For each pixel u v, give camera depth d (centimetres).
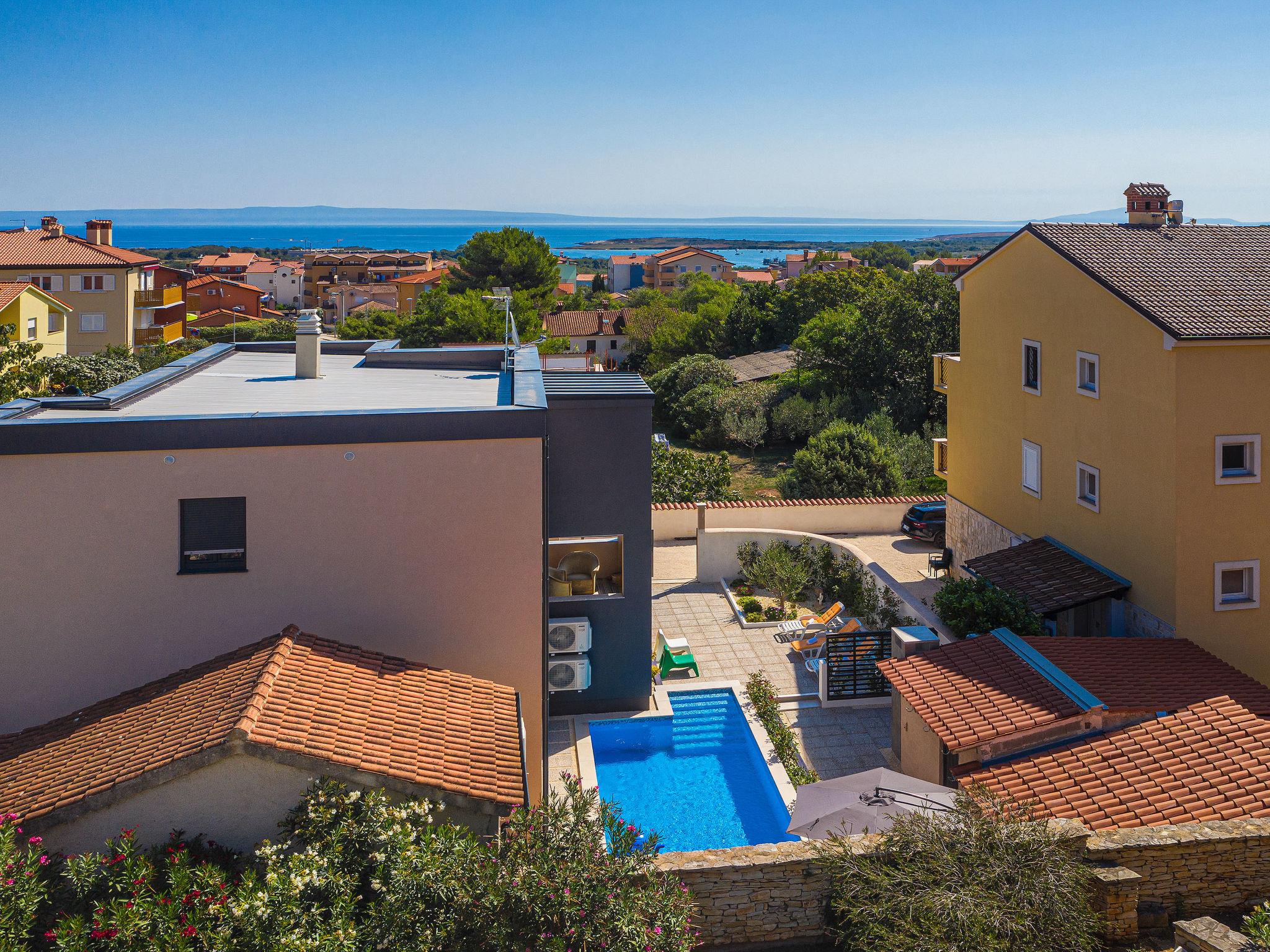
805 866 981
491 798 978
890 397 5153
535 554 1291
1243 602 1752
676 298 12469
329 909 814
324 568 1254
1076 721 1344
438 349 2083
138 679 1223
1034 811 1188
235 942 755
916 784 1196
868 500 3175
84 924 766
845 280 7956
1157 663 1563
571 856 854
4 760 1072
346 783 940
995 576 2027
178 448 1197
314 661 1141
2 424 1158
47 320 5247
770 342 8131
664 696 1923
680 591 2620
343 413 1230
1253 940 852
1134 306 1762
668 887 876
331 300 14025
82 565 1198
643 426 1772
